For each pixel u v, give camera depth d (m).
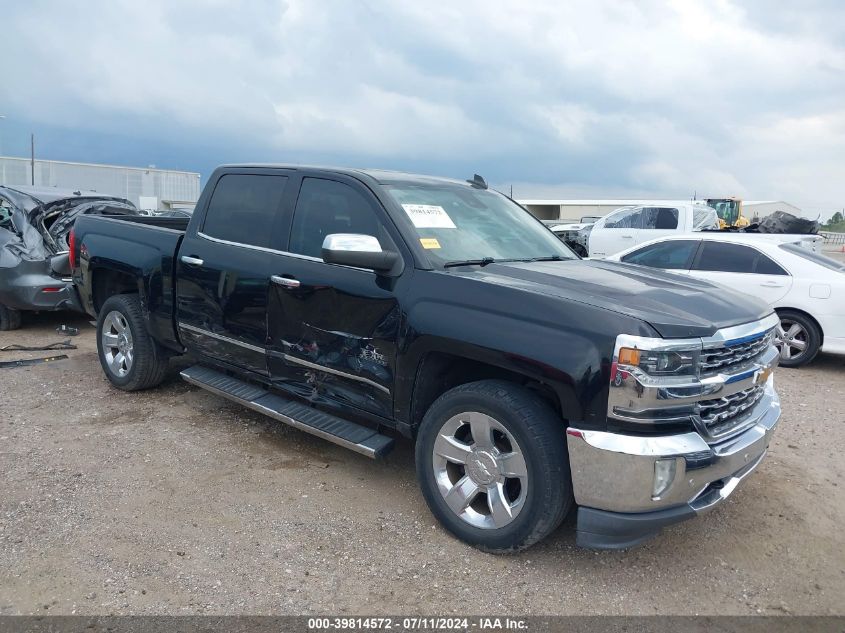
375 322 3.67
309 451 4.57
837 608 3.04
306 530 3.52
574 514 3.84
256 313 4.34
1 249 7.82
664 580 3.21
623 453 2.85
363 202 3.99
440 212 4.13
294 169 4.44
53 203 8.30
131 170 61.72
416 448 3.56
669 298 3.29
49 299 7.85
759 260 8.03
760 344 3.40
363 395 3.81
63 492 3.83
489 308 3.26
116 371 5.66
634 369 2.83
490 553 3.33
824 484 4.39
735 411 3.22
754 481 4.41
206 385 4.82
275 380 4.35
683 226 14.15
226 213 4.78
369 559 3.27
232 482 4.05
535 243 4.49
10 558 3.15
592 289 3.33
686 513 2.97
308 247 4.16
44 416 5.08
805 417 5.83
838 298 7.43
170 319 5.05
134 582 3.00
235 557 3.24
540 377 3.03
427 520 3.67
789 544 3.60
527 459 3.09
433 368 3.55
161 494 3.86
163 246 5.12
